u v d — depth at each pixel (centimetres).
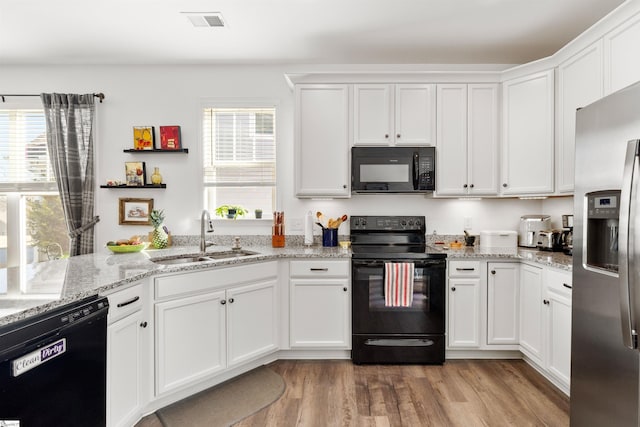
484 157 298
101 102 329
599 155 153
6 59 314
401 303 265
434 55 310
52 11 239
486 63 328
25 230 329
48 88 327
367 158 295
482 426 195
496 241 308
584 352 165
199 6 234
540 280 244
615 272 147
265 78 330
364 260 269
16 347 114
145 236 329
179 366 215
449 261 273
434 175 295
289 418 203
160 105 330
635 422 136
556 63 267
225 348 238
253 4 233
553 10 238
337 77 299
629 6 193
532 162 281
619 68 202
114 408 173
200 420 201
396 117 299
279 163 330
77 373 139
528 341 259
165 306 208
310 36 276
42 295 143
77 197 316
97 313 148
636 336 131
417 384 241
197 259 269
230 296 240
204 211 285
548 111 272
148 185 323
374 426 195
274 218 318
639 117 131
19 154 324
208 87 330
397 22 255
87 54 306
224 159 333
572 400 174
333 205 331
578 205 168
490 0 228
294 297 274
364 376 253
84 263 223
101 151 330
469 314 273
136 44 289
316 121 301
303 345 275
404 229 323
